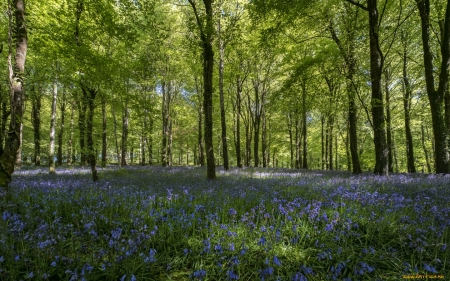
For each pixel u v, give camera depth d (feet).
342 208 16.55
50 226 12.57
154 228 12.99
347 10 47.39
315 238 12.50
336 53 49.19
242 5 58.65
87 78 32.94
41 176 40.88
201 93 89.61
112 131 106.32
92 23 33.40
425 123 85.25
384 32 50.44
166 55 76.23
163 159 88.94
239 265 9.98
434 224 13.93
